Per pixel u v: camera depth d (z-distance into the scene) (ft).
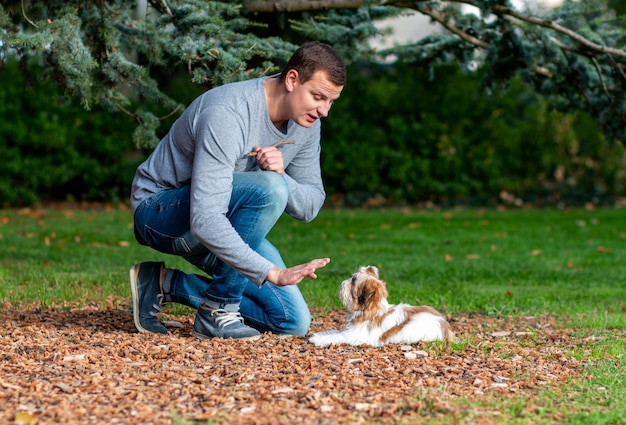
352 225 39.65
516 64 22.94
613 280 26.86
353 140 47.78
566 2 21.72
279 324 15.85
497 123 48.67
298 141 14.96
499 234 37.42
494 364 14.25
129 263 27.76
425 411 11.31
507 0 21.18
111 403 11.39
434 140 48.06
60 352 14.03
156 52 19.16
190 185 14.58
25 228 35.83
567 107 25.32
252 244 14.57
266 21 24.25
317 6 21.65
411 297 22.29
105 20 18.56
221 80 17.51
